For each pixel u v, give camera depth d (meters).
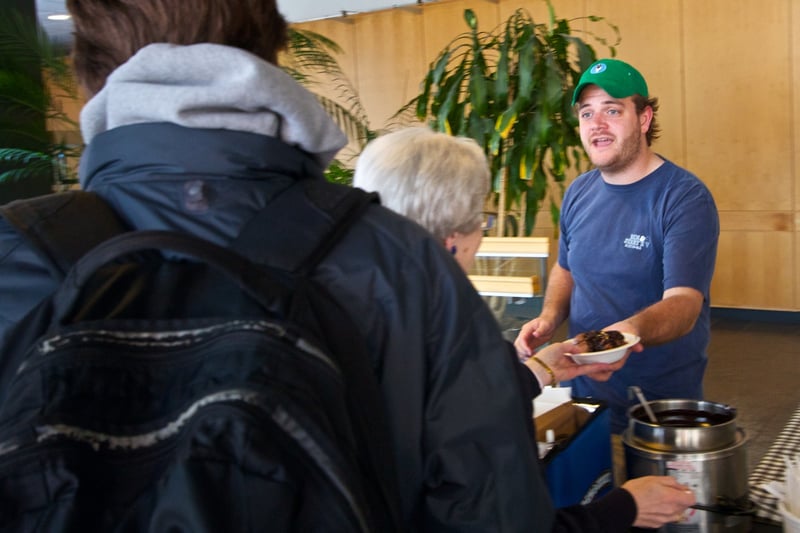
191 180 0.64
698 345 1.91
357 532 0.53
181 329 0.57
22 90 3.69
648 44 6.03
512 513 0.66
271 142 0.65
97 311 0.58
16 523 0.49
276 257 0.61
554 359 1.46
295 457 0.52
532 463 0.68
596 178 2.11
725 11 5.72
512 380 0.68
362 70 7.20
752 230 5.88
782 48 5.57
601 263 2.00
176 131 0.64
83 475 0.51
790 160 5.67
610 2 6.10
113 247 0.54
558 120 3.95
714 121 5.89
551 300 2.15
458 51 6.68
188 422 0.52
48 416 0.51
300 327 0.56
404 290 0.64
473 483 0.65
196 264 0.62
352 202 0.66
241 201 0.64
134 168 0.66
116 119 0.66
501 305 1.97
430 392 0.66
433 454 0.66
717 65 5.81
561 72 3.91
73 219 0.64
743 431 1.23
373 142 1.06
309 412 0.52
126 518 0.51
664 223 1.88
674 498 1.07
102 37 0.68
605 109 1.91
